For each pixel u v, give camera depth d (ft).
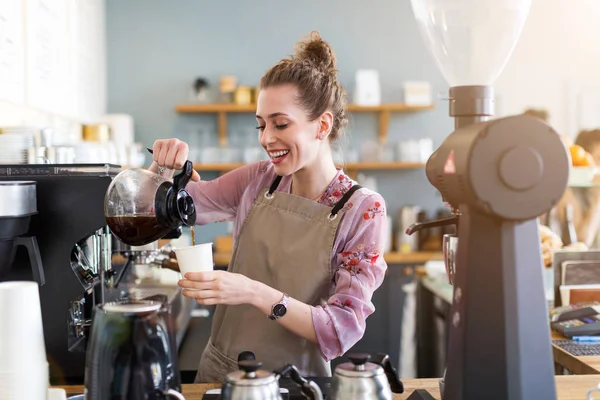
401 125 19.39
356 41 19.12
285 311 5.24
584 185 9.08
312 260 5.74
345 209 5.77
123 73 18.85
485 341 3.83
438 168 3.95
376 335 17.26
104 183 5.55
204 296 4.94
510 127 3.60
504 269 3.79
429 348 14.84
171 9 18.88
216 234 19.01
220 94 18.97
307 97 5.61
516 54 19.43
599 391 4.83
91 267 5.98
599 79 19.36
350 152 18.57
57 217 5.54
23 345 3.90
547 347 3.88
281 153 5.67
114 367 3.71
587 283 8.20
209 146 18.84
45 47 11.50
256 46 18.99
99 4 17.63
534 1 19.34
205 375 6.06
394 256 17.92
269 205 6.07
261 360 5.72
